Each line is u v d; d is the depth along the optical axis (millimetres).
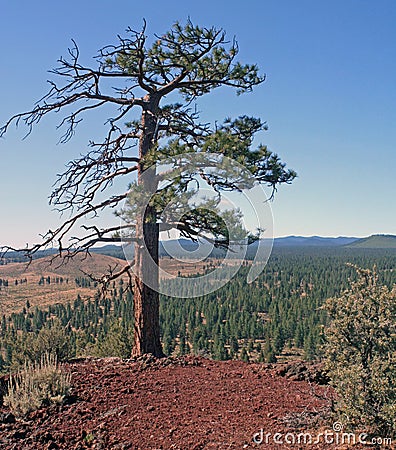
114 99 11180
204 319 56969
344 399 5402
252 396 7020
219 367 9078
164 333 44594
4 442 5473
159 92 11289
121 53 10695
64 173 11031
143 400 6766
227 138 9672
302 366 8484
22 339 10984
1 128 10969
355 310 5512
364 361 5430
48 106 11062
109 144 11469
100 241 10406
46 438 5562
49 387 6883
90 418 6090
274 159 10289
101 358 9875
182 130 11375
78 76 10859
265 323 61469
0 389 7086
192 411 6352
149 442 5391
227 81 11562
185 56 10914
